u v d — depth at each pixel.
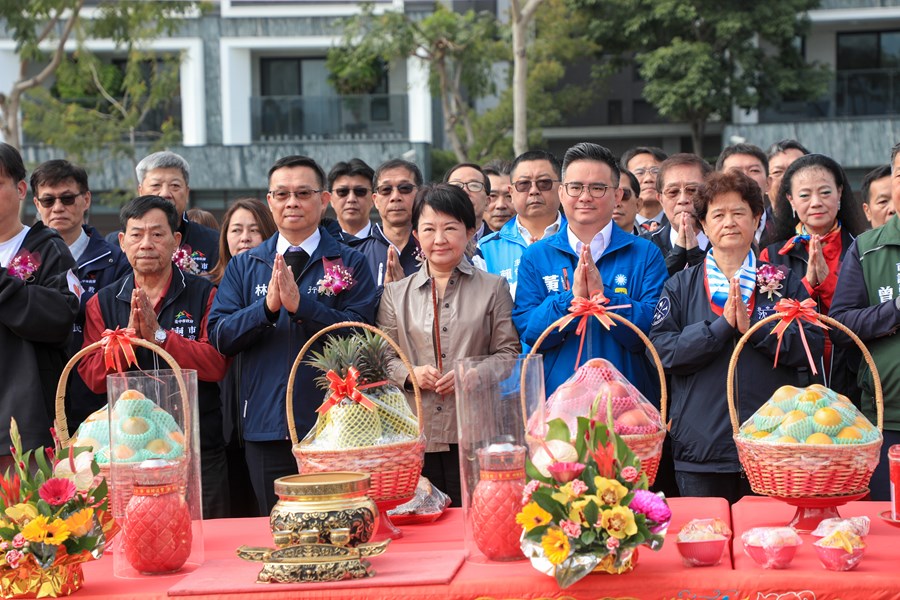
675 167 4.79
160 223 3.96
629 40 16.80
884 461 3.49
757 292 3.50
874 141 16.70
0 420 3.59
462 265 3.87
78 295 3.79
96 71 15.45
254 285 3.94
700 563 2.33
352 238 5.22
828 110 17.25
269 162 17.53
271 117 17.83
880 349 3.50
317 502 2.40
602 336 3.65
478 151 15.86
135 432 2.49
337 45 17.81
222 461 4.00
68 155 15.16
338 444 2.70
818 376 3.62
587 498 2.25
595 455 2.33
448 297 3.83
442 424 3.71
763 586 2.24
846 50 18.34
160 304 3.97
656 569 2.33
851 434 2.53
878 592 2.21
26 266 3.73
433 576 2.29
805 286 3.62
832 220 4.18
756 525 2.73
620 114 19.56
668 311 3.60
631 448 2.57
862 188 5.17
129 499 2.47
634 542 2.24
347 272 3.88
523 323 3.76
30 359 3.65
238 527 2.97
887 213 4.88
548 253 3.88
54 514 2.42
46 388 3.73
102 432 2.81
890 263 3.58
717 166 5.35
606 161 3.83
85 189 4.82
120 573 2.50
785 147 5.27
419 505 2.93
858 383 3.65
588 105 17.80
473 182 5.31
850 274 3.64
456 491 3.79
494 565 2.40
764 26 16.03
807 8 16.50
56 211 4.70
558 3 16.59
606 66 17.58
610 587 2.26
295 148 17.48
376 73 18.06
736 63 16.88
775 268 3.50
